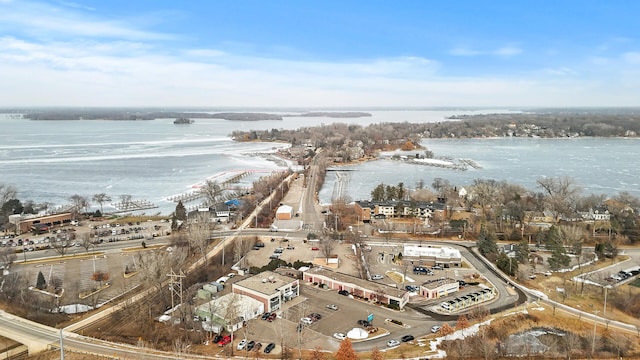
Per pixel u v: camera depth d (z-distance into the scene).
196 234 140.38
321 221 183.25
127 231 168.25
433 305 107.19
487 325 96.06
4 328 87.88
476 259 140.25
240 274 125.25
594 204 191.12
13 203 190.75
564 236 148.50
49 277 121.81
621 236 159.25
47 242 153.50
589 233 162.25
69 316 97.44
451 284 113.88
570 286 118.94
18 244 151.50
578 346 90.81
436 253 138.75
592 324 99.31
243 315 95.44
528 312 103.38
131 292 111.19
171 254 132.00
